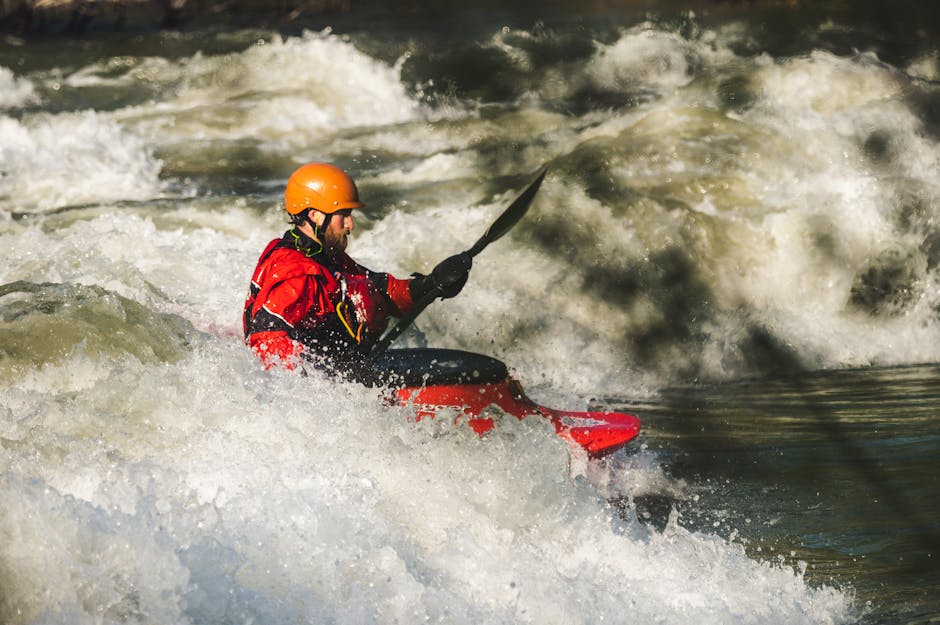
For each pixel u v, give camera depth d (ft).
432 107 155.22
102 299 53.93
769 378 84.84
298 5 265.95
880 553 49.78
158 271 82.89
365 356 52.39
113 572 36.29
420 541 42.01
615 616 41.04
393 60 173.99
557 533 46.01
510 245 96.73
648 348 89.30
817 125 117.39
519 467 47.19
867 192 102.58
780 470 61.62
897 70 131.23
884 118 117.70
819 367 87.66
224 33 225.97
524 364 86.63
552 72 168.35
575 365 86.69
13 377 47.80
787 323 92.84
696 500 56.65
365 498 42.39
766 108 122.21
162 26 250.57
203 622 36.04
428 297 53.78
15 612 35.53
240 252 89.20
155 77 172.55
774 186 106.01
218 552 37.63
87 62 184.75
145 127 144.77
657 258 95.91
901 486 58.70
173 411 44.98
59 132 136.98
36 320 51.24
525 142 134.62
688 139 113.29
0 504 36.76
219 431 44.42
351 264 54.34
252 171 128.98
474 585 40.60
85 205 111.75
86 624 35.58
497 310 89.51
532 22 222.07
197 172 127.65
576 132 137.69
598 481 56.18
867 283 97.04
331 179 52.49
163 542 37.24
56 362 48.83
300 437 44.80
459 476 45.93
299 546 38.86
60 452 41.73
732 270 95.76
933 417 71.36
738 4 229.45
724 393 80.28
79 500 37.93
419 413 49.34
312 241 52.37
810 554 49.80
